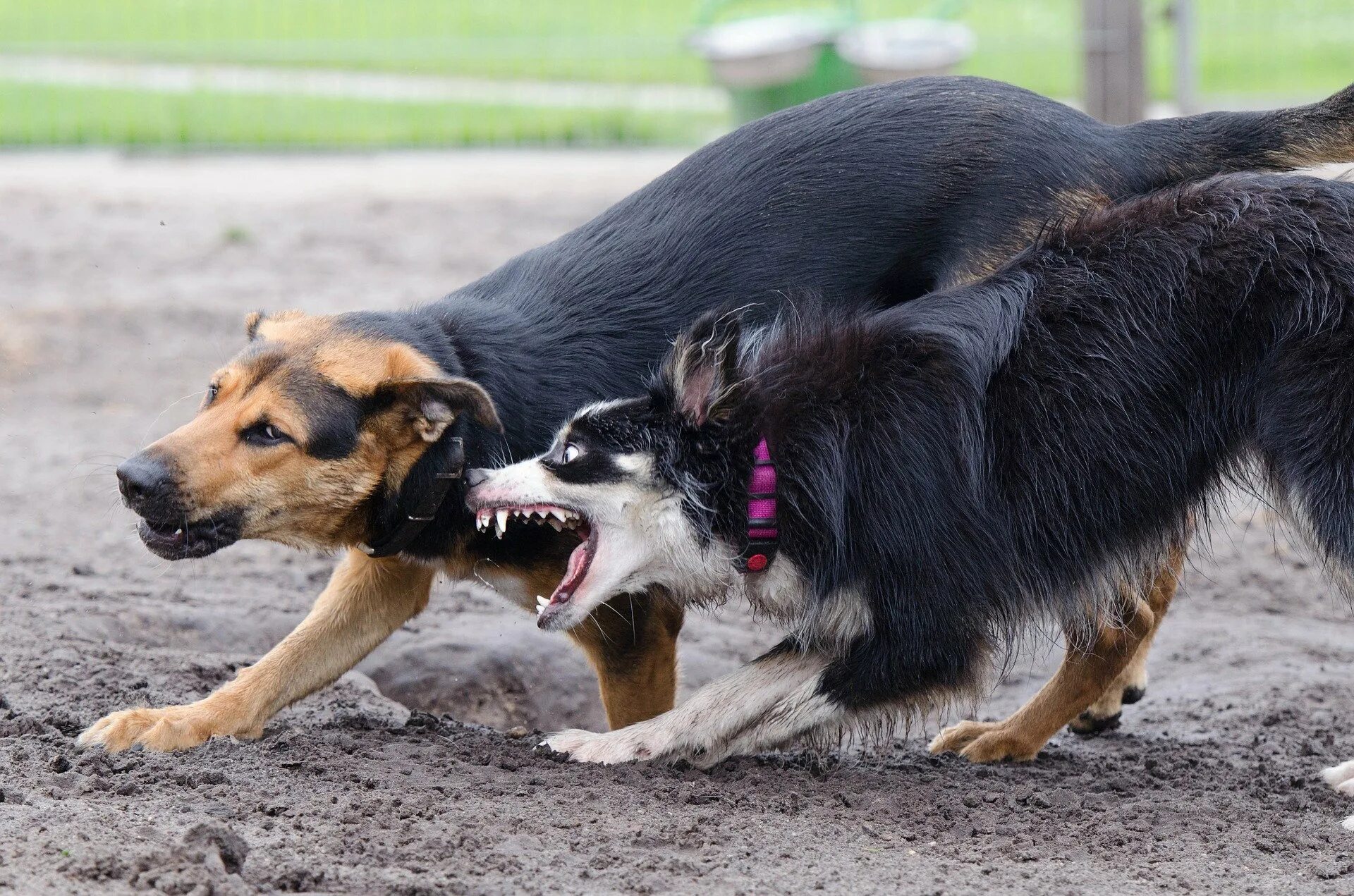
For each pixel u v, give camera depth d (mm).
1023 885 5398
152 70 26844
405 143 24156
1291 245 6570
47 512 11461
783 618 6949
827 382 6668
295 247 18719
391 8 28844
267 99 25969
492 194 21281
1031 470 6668
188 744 6734
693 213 7562
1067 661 7625
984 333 6707
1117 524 6789
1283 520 6883
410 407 6707
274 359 6719
